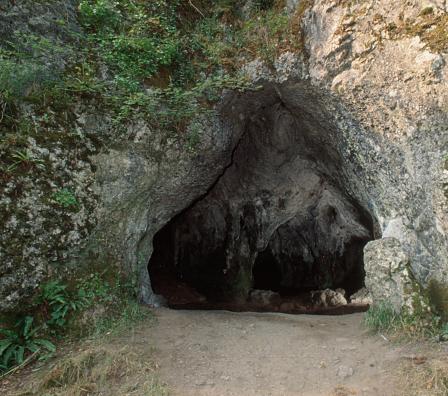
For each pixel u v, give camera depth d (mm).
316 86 6461
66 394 4035
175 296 10812
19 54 5461
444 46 5199
